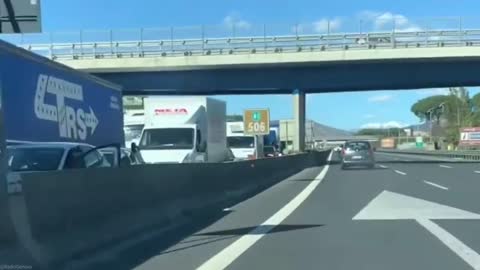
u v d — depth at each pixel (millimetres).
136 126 33469
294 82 50469
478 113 131500
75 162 12844
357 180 28219
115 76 50938
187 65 49156
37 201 7820
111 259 9352
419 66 48875
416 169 38844
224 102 32844
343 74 49875
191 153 25734
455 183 25312
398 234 11742
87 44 50219
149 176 12195
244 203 18375
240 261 9320
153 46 49875
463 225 12836
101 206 9711
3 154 7824
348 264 9031
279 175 30594
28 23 11031
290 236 11727
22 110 16312
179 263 9195
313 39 48750
